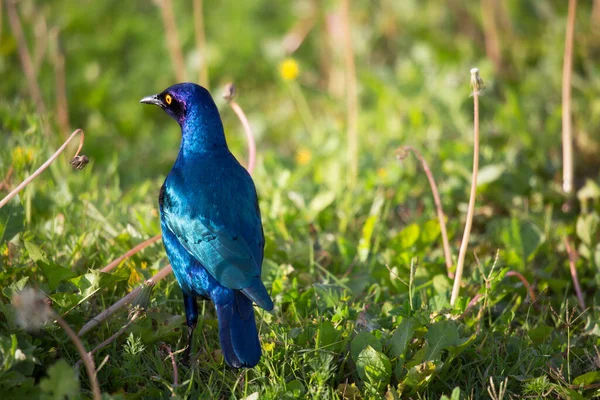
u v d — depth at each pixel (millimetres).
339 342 7832
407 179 11875
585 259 10125
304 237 10648
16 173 9984
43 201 10086
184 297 8062
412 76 14867
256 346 7082
